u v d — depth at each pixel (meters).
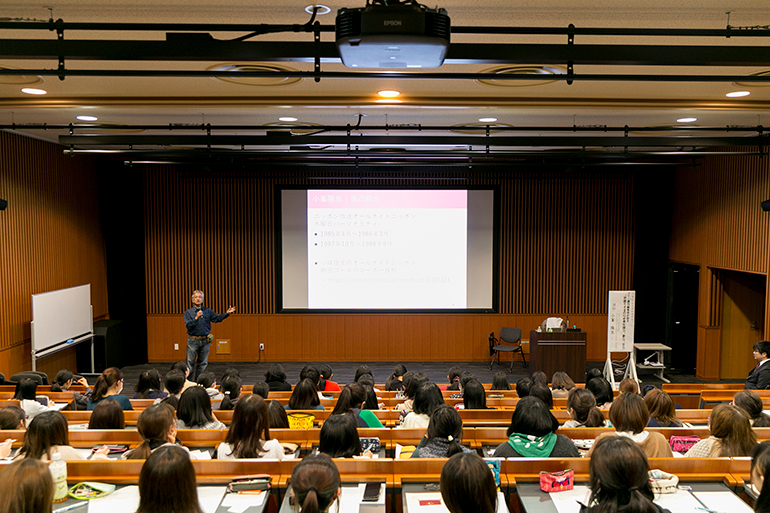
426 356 12.59
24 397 5.59
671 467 3.26
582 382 10.55
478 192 12.48
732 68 5.40
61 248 10.62
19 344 9.28
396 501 3.18
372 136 8.05
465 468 2.07
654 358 12.29
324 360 12.59
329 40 4.68
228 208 12.54
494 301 12.61
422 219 12.47
